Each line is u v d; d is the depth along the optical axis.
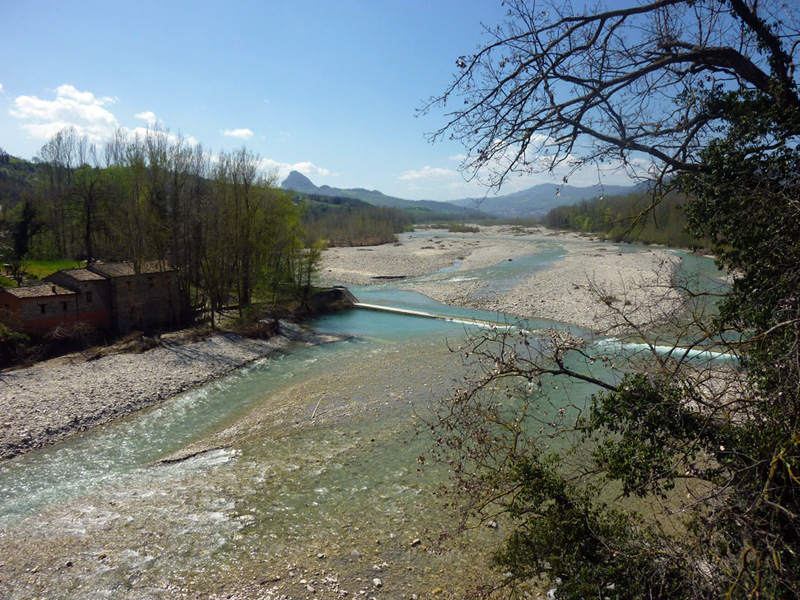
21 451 19.19
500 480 7.45
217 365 29.91
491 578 11.48
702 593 5.42
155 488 16.36
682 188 6.90
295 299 45.41
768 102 5.97
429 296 52.91
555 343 7.70
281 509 14.92
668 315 7.22
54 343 30.36
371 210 193.50
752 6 6.02
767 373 5.32
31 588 11.84
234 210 42.69
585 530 6.81
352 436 19.70
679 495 11.08
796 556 4.77
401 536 13.45
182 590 11.71
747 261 6.16
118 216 43.47
